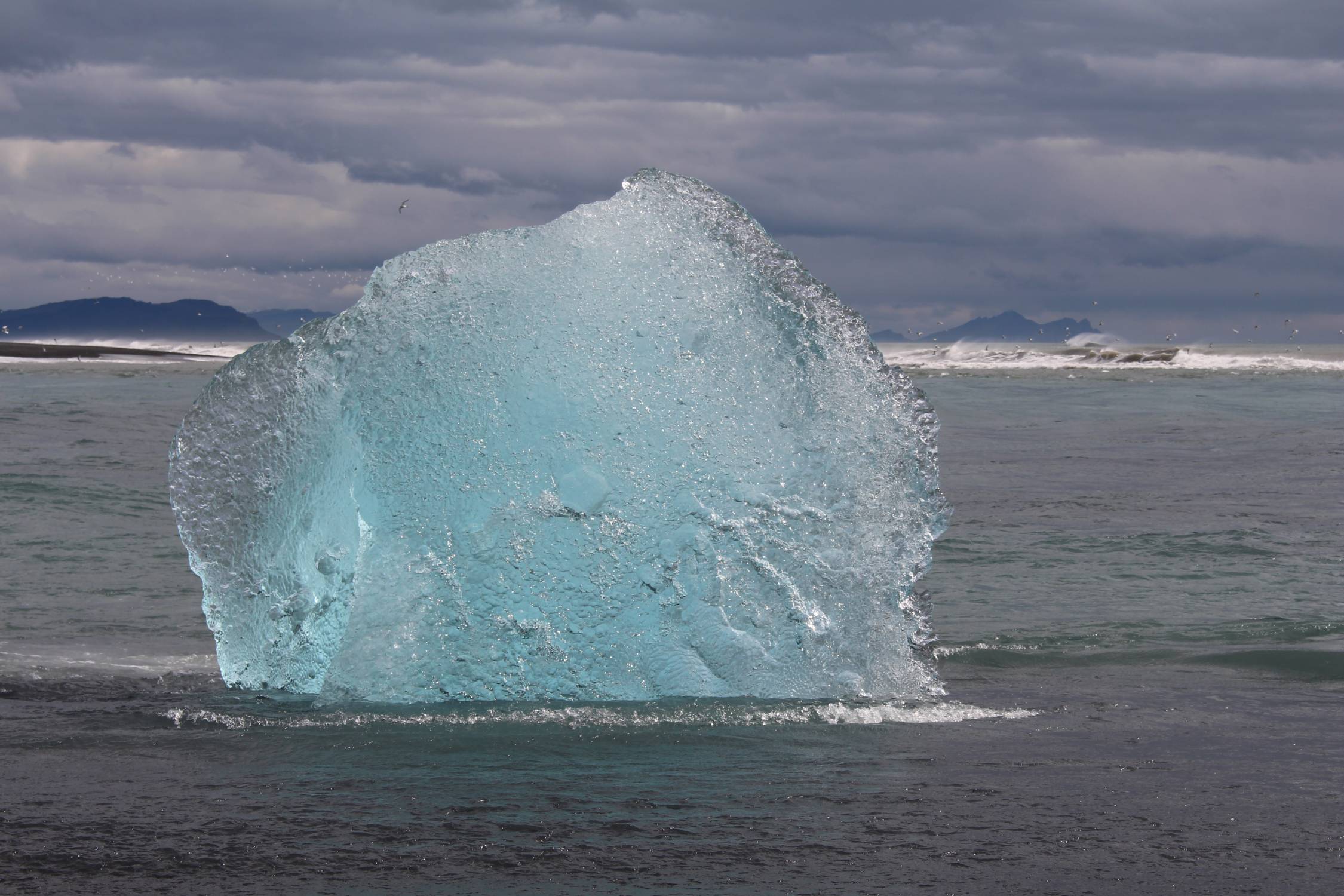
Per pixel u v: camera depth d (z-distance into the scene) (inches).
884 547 461.1
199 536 473.1
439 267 486.0
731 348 481.7
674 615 442.3
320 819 304.5
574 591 440.1
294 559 466.9
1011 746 375.9
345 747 369.7
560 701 426.6
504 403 462.9
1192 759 361.1
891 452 472.7
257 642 467.2
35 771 344.5
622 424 463.2
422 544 442.0
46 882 265.1
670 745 373.7
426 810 311.6
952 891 263.0
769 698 431.8
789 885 265.6
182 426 476.7
